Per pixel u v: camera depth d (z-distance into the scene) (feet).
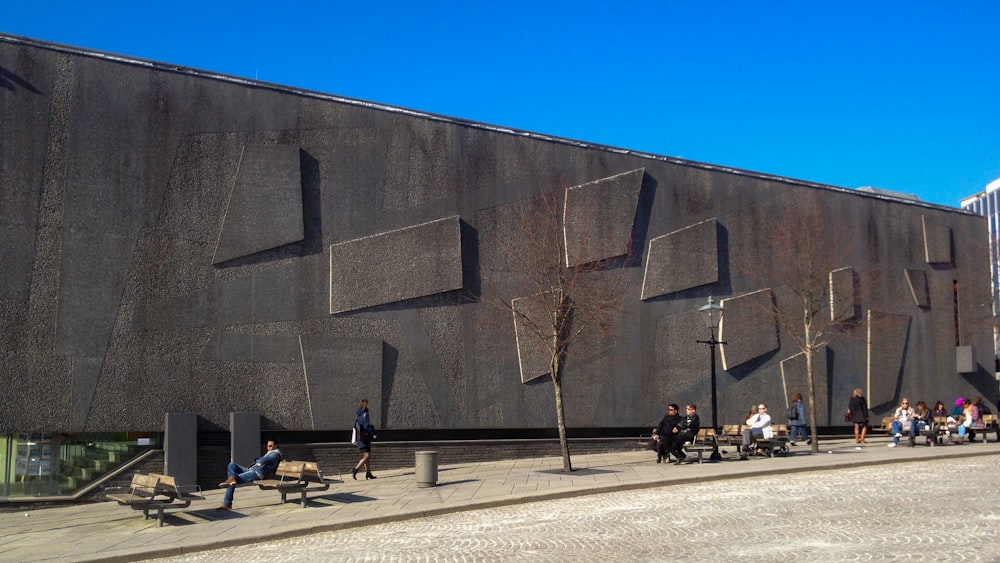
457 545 40.22
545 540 40.32
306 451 70.79
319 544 43.16
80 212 65.21
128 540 45.93
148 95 68.39
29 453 62.59
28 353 62.75
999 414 110.93
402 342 75.66
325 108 74.79
